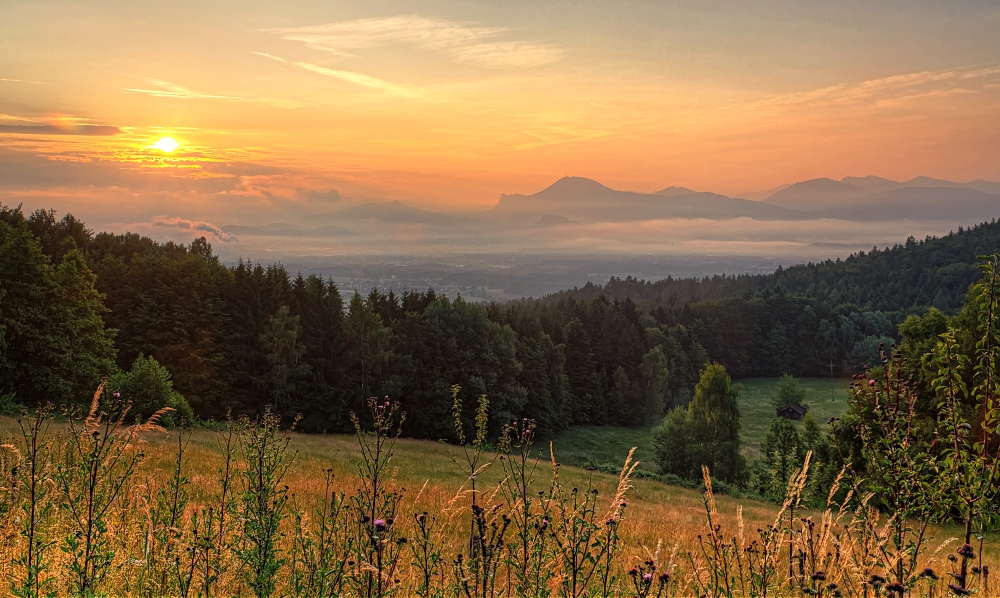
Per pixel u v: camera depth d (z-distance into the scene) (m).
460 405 5.98
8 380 31.03
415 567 4.52
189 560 4.30
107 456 4.64
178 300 49.59
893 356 4.48
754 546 4.30
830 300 156.25
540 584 3.94
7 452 5.11
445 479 21.98
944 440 4.27
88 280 39.72
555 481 4.78
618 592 4.15
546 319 82.44
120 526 4.79
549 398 68.12
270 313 54.88
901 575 3.83
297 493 8.70
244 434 5.14
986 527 3.98
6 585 3.85
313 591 4.14
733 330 126.62
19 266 33.06
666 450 49.59
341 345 55.56
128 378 28.58
